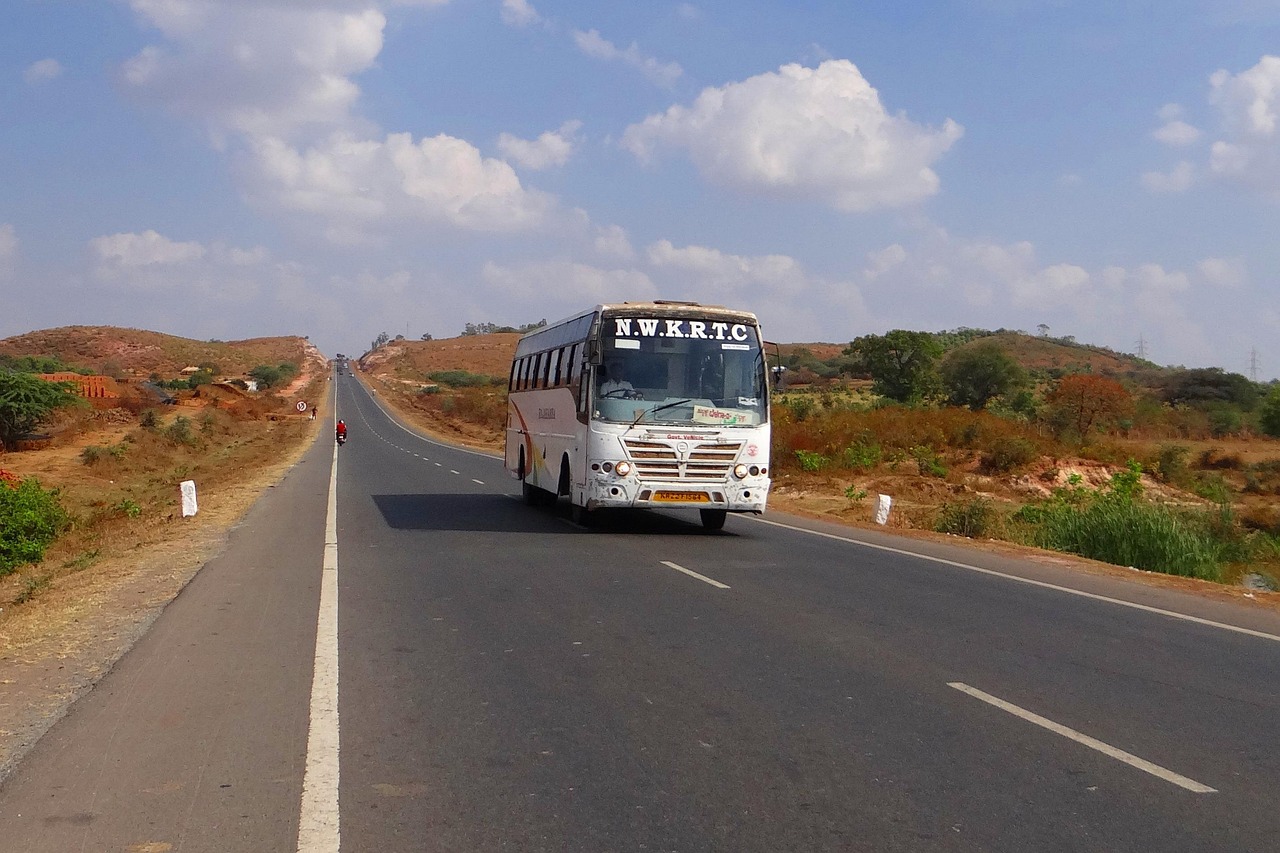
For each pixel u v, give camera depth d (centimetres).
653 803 504
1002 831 477
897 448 3541
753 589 1138
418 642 858
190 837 459
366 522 1850
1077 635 935
